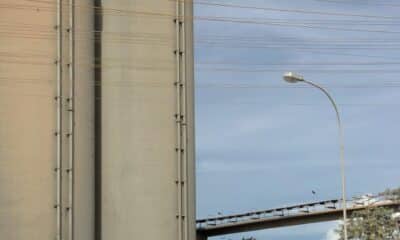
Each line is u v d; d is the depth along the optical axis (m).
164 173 37.81
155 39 38.75
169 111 38.34
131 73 38.47
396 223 84.38
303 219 113.75
